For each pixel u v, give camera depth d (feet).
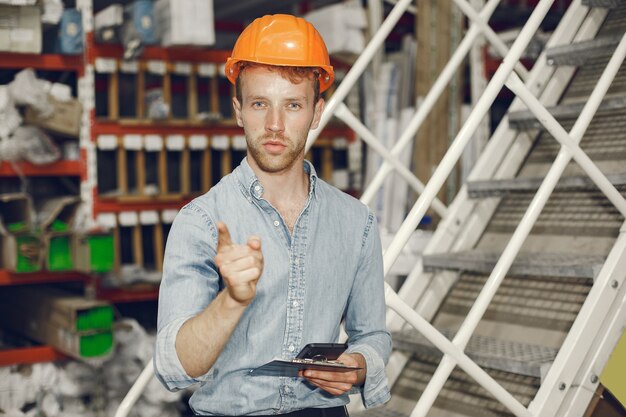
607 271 8.50
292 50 5.10
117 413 8.43
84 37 13.60
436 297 10.36
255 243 4.40
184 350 4.62
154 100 14.47
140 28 13.51
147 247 17.17
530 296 9.65
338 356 5.17
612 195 8.71
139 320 15.93
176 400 13.55
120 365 13.53
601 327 8.55
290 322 5.24
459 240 10.68
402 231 7.77
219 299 4.55
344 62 16.03
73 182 15.88
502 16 19.80
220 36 19.83
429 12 16.48
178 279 5.02
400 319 10.09
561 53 10.87
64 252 13.01
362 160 17.21
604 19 11.49
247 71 5.16
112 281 13.88
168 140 14.53
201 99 17.40
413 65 16.90
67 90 13.42
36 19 12.87
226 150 15.28
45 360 13.29
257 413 5.25
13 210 13.56
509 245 8.11
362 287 5.83
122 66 13.97
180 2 13.71
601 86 8.77
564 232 10.01
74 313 12.41
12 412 12.96
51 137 14.61
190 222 5.16
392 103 16.55
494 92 8.13
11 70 14.90
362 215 5.82
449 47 16.60
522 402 8.66
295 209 5.47
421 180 16.26
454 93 16.67
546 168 10.77
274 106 5.08
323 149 16.44
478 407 9.00
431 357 9.91
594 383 8.48
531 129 11.10
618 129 10.29
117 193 14.35
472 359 8.64
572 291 9.27
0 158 12.85
